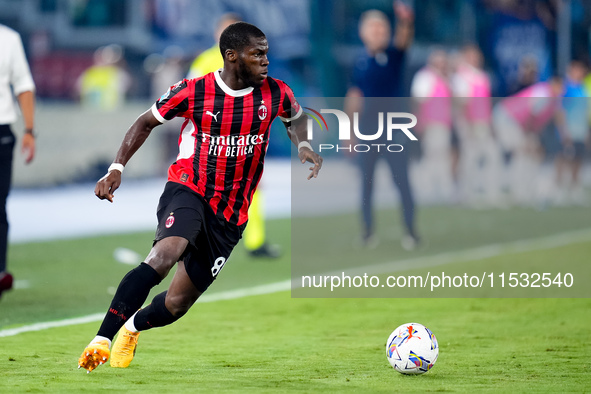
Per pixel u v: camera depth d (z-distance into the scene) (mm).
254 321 24750
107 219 49031
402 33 41375
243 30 16875
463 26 93188
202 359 19172
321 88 84438
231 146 17281
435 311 26766
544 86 63125
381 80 40938
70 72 80375
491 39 94250
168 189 17500
